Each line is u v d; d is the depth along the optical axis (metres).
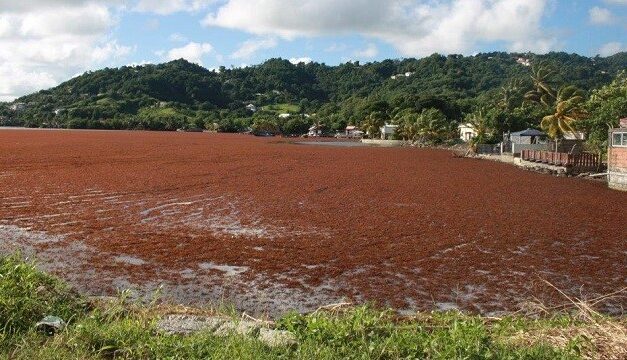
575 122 49.69
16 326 6.34
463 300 10.87
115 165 37.56
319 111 166.00
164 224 17.75
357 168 40.69
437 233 17.16
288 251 14.50
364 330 6.42
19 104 183.00
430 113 90.25
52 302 7.16
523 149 53.91
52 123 145.12
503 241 16.20
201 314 7.67
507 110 81.12
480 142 65.88
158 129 141.12
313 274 12.45
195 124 144.25
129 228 17.00
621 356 5.89
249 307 10.27
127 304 8.17
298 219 19.02
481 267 13.31
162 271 12.42
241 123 146.50
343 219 19.17
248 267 12.91
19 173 31.25
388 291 11.34
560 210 22.41
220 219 18.75
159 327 6.75
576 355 5.86
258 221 18.55
